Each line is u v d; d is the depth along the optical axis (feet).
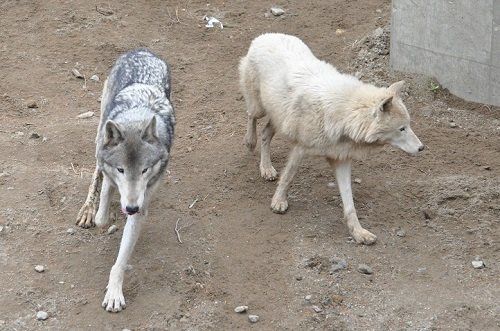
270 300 21.80
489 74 27.76
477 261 22.79
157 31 31.09
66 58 29.43
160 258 22.48
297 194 24.61
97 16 31.53
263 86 24.13
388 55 29.78
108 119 21.59
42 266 22.15
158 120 21.67
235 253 22.81
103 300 21.47
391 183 25.05
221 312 21.47
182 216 23.68
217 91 28.43
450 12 27.89
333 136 22.82
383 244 23.24
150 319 21.20
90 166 25.07
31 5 31.94
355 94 22.81
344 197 23.29
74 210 23.58
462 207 24.25
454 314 21.54
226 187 24.70
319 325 21.35
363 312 21.63
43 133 26.05
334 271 22.44
